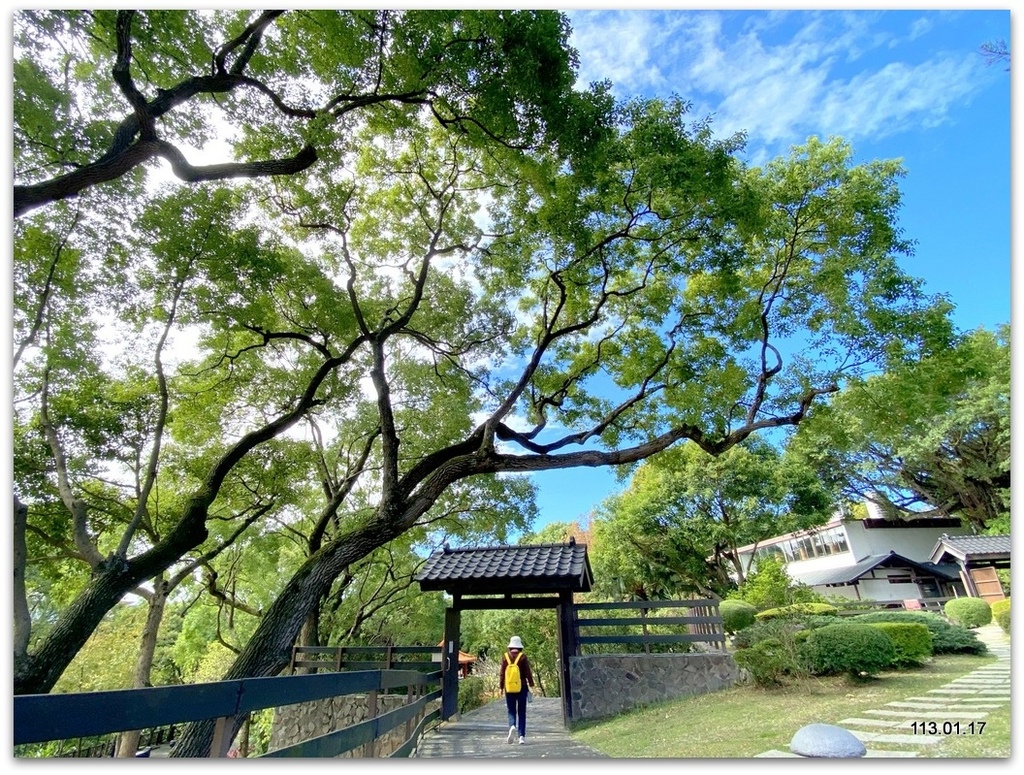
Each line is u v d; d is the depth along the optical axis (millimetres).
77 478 9695
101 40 6238
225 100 7195
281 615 5930
